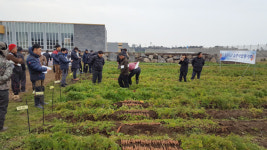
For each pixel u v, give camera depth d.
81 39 29.81
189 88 9.23
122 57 8.50
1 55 4.39
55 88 9.16
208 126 4.91
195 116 5.84
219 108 6.71
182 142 4.15
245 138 4.36
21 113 5.82
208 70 15.98
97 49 30.31
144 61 23.05
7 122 5.16
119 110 6.02
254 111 6.14
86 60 14.02
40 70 6.11
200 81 10.83
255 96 7.51
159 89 8.55
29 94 8.03
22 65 8.22
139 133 4.68
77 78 11.70
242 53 13.43
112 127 4.80
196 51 35.81
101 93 7.85
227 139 4.19
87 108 6.05
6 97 4.59
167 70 15.60
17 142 3.99
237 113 6.03
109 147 3.88
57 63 10.12
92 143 3.89
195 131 4.77
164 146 4.01
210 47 31.62
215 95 7.74
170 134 4.66
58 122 5.23
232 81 11.20
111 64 19.30
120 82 8.96
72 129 4.70
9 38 28.16
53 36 29.12
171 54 23.25
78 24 29.41
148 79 11.28
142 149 3.87
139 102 6.82
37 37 28.73
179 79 11.11
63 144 3.87
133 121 5.25
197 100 7.11
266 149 3.87
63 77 9.46
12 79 6.90
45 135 4.10
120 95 7.52
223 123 5.18
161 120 5.30
